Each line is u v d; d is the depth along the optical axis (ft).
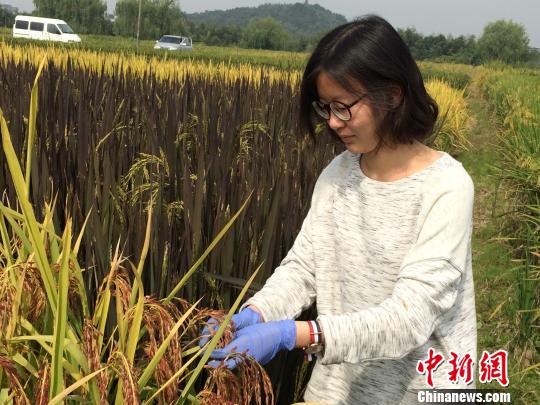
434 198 4.83
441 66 173.17
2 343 4.48
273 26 377.91
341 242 5.56
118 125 13.60
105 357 5.95
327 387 5.97
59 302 4.05
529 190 18.38
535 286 14.12
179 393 5.14
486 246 20.66
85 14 309.63
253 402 6.73
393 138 4.94
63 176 9.80
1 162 9.87
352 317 4.71
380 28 4.67
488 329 14.80
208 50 131.95
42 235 5.17
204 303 7.45
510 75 109.50
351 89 4.68
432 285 4.62
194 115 14.51
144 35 286.05
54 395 4.11
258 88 27.81
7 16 292.81
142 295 4.53
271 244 7.53
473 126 60.03
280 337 4.75
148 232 5.15
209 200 8.38
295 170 11.20
